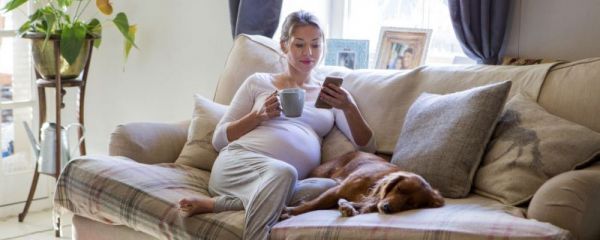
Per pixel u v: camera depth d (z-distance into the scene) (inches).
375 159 102.7
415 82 113.3
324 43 116.3
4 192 160.2
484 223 77.3
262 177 97.0
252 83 115.9
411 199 86.4
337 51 134.3
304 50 112.7
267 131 109.0
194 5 156.9
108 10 150.0
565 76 100.3
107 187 103.3
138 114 171.3
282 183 94.0
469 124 97.5
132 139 115.2
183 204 94.7
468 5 116.8
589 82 97.5
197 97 123.1
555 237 73.1
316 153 110.7
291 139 108.3
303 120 112.6
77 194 106.7
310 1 146.4
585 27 112.7
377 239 80.1
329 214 89.7
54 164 145.6
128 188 101.8
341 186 95.6
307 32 112.5
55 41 141.3
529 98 100.4
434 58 133.4
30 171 164.2
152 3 164.6
